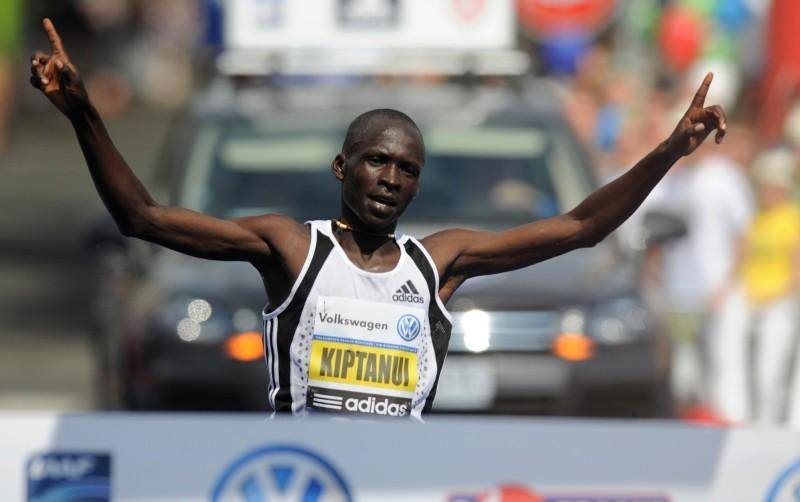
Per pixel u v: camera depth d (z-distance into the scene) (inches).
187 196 1232.2
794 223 1397.6
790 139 1441.9
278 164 1256.2
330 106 1320.1
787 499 616.7
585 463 608.4
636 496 610.5
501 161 1272.1
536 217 1227.2
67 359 1923.0
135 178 625.0
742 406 1423.5
